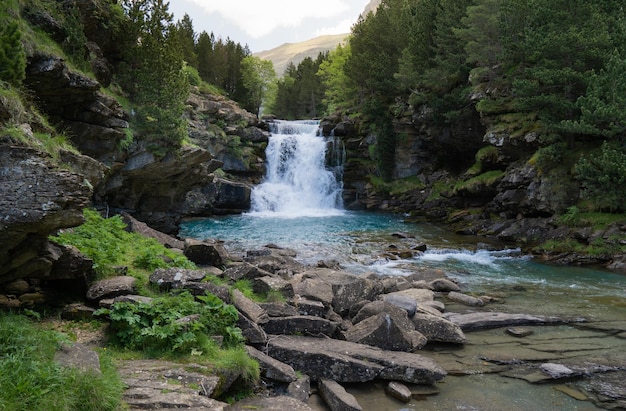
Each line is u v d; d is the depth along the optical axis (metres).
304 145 48.03
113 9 20.80
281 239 27.45
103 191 19.75
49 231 7.05
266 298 11.20
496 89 31.84
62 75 14.16
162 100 20.95
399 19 53.09
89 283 9.10
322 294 11.94
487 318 12.41
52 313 8.34
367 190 46.84
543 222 26.48
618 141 24.03
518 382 8.85
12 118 8.14
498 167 34.56
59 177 6.70
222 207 39.91
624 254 20.84
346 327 10.73
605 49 25.95
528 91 26.48
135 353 7.19
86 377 5.30
